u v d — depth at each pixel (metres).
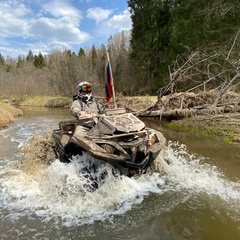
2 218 3.89
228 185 4.95
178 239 3.27
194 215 3.84
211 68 17.58
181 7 22.03
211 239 3.26
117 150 4.79
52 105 31.08
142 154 4.86
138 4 32.06
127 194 4.55
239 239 3.26
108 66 7.12
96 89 36.59
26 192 4.73
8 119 14.79
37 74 50.00
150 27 30.92
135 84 34.56
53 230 3.56
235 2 15.22
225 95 13.52
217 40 16.83
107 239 3.33
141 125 5.29
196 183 5.03
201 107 12.95
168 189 4.76
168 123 13.31
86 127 5.53
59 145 5.93
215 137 9.26
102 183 4.63
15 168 6.02
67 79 40.53
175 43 22.73
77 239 3.36
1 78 44.97
